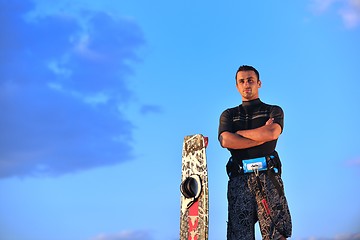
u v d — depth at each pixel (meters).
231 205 4.50
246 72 4.67
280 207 4.34
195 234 4.94
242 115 4.65
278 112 4.56
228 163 4.61
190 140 5.26
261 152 4.45
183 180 5.17
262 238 4.36
